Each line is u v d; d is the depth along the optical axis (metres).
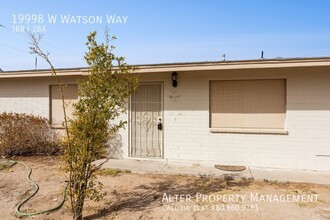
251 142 6.93
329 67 6.32
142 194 5.00
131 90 4.18
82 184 3.85
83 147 3.79
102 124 3.88
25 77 8.77
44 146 8.59
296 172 6.46
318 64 5.90
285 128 6.71
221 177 6.08
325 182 5.69
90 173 3.90
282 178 5.93
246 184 5.63
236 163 7.05
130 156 7.89
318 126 6.47
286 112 6.68
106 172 6.42
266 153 6.82
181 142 7.43
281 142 6.72
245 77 6.90
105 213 4.15
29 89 8.98
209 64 6.61
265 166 6.83
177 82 7.41
